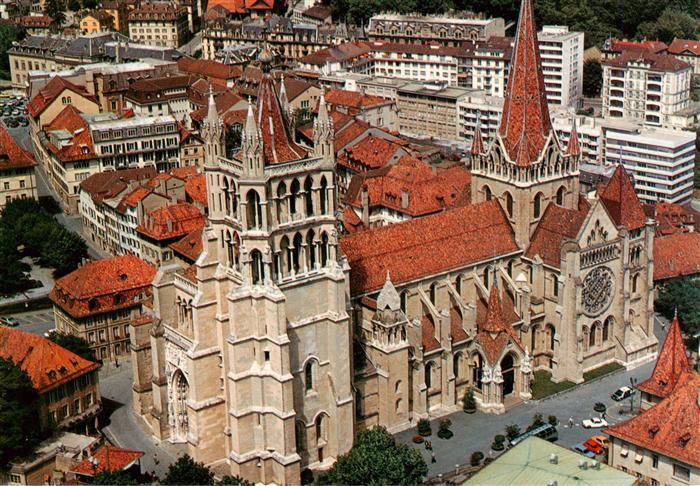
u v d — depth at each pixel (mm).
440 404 185250
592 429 177625
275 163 152500
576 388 192250
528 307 192875
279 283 156250
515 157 193375
